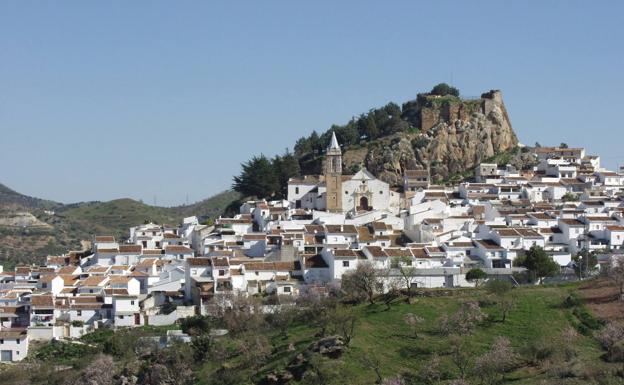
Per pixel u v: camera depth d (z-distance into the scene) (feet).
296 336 597.11
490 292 629.10
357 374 508.94
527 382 465.47
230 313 639.76
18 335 655.76
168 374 570.46
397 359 528.63
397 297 643.86
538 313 584.40
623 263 614.75
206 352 592.19
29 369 611.06
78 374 588.91
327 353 538.06
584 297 606.96
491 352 499.51
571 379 458.91
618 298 595.88
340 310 590.14
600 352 509.35
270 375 527.81
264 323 634.84
